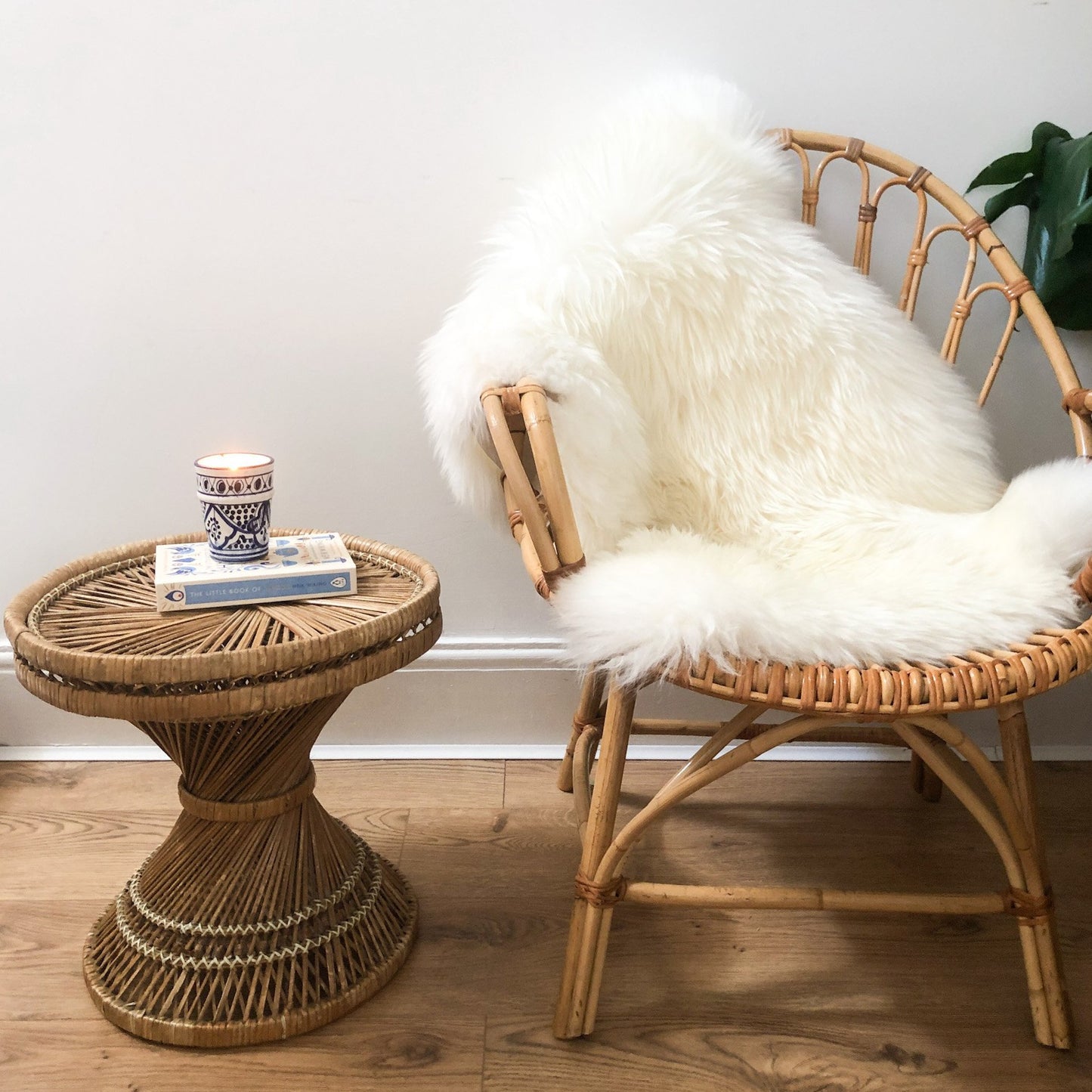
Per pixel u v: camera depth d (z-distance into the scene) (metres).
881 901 1.00
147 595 1.08
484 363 1.00
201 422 1.47
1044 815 1.42
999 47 1.36
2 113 1.35
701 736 1.57
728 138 1.23
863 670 0.88
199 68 1.34
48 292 1.42
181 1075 0.99
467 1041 1.03
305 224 1.40
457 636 1.57
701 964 1.15
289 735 1.03
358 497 1.51
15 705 1.57
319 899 1.08
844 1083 0.98
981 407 1.27
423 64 1.35
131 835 1.37
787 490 1.19
